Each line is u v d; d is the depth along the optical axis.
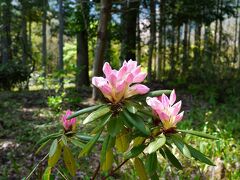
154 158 0.36
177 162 0.35
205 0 2.47
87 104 1.78
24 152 1.05
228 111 1.79
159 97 0.37
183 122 1.39
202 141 1.03
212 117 1.58
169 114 0.35
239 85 2.24
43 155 1.03
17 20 3.76
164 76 3.32
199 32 3.05
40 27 5.32
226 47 3.00
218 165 0.83
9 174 0.90
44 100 1.82
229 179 0.79
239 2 3.19
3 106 1.75
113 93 0.35
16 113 1.61
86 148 0.36
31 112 1.63
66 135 0.42
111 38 2.84
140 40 2.93
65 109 1.63
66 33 3.20
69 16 2.68
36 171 0.89
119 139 0.38
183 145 0.34
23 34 3.58
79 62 2.90
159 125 0.35
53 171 0.86
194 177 0.79
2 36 3.62
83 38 2.87
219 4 2.84
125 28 2.77
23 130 1.30
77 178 0.86
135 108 0.34
